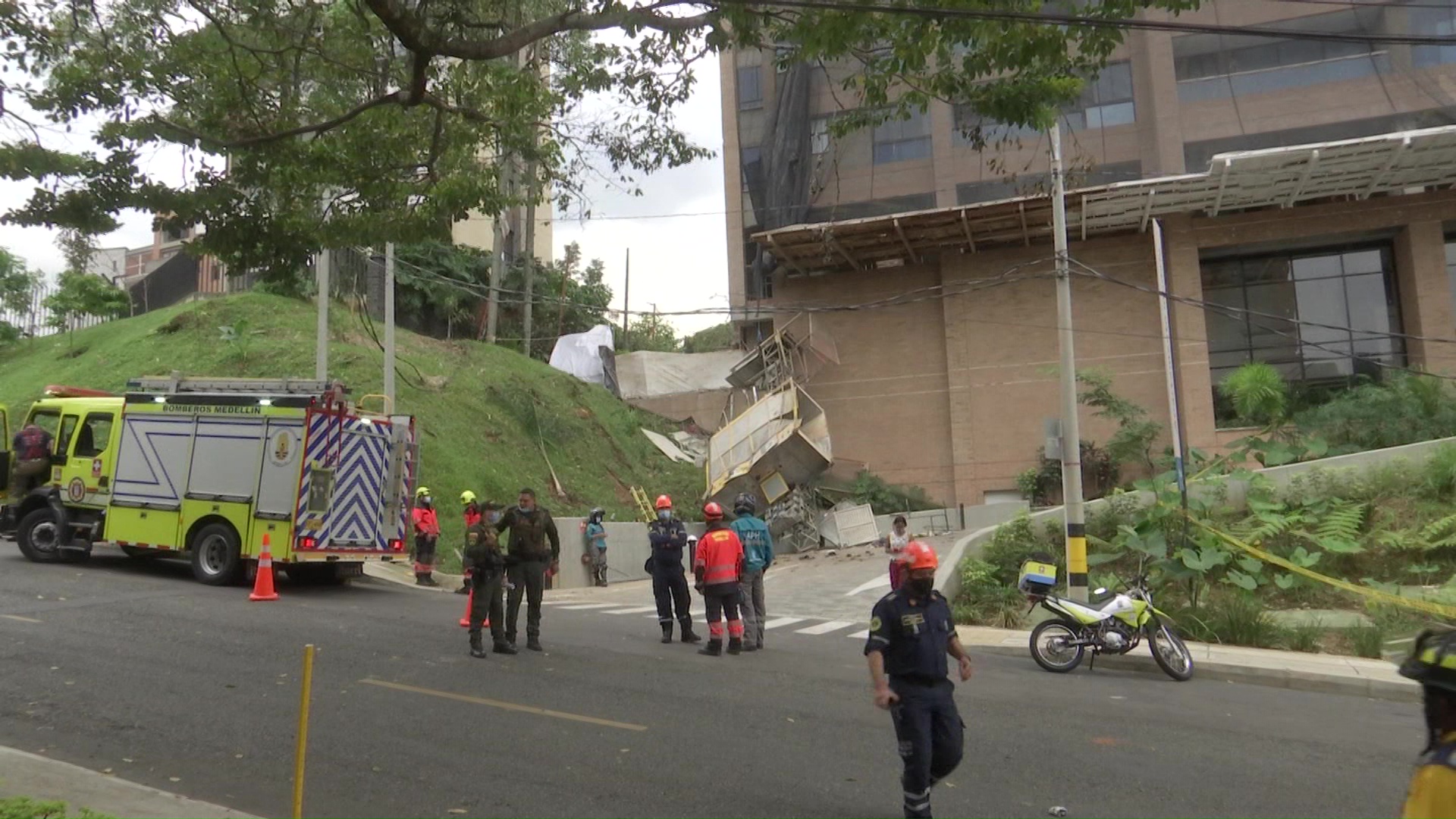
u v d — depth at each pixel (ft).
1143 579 45.73
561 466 95.14
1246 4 103.86
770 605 57.47
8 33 30.66
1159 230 71.67
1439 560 56.44
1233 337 104.12
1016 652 42.57
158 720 25.07
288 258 35.94
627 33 30.58
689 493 110.42
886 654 18.45
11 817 14.79
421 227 36.63
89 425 53.31
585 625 45.14
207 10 34.91
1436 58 99.30
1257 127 101.71
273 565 47.52
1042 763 23.86
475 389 97.30
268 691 28.27
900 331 109.09
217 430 49.78
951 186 106.52
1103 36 28.76
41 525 52.37
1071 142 105.09
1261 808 20.83
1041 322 104.32
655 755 23.31
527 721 26.00
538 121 39.09
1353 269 102.12
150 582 47.60
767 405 104.53
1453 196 95.14
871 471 107.96
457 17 33.01
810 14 29.58
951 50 31.53
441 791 20.42
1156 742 26.43
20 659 30.78
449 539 70.03
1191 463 77.20
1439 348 93.81
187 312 97.50
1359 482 64.28
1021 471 102.99
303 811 18.75
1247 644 44.37
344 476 49.90
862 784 21.45
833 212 103.14
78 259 127.34
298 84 37.70
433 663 33.14
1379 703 33.91
